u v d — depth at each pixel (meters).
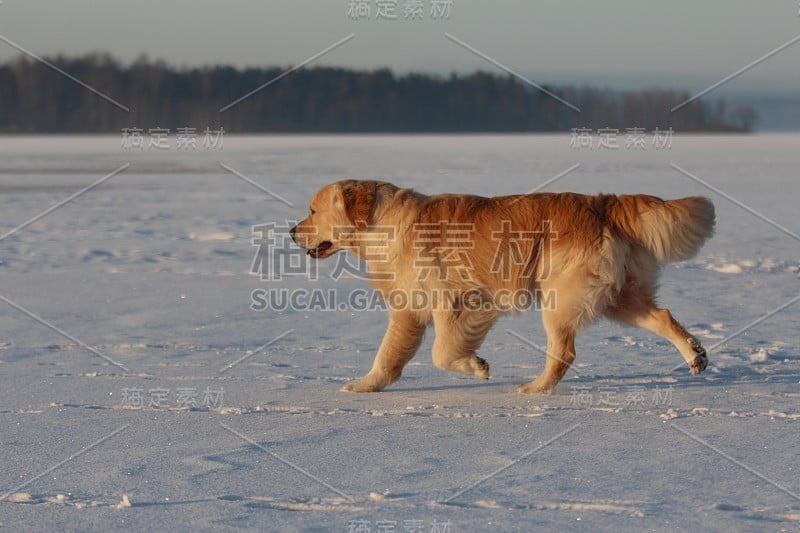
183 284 10.03
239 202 19.66
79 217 16.78
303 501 3.50
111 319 8.09
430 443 4.34
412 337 5.70
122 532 3.16
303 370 6.25
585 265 5.38
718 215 16.86
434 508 3.41
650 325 5.50
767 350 6.59
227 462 4.03
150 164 33.06
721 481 3.70
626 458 4.05
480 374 5.84
